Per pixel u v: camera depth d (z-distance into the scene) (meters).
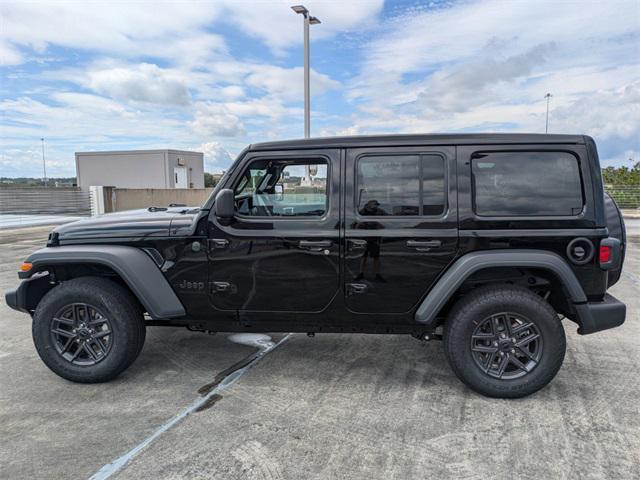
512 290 3.43
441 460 2.72
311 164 3.57
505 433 3.00
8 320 5.57
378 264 3.50
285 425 3.12
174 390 3.66
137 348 3.79
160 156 33.06
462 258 3.41
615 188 24.73
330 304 3.62
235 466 2.67
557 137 3.39
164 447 2.87
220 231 3.63
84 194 18.33
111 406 3.41
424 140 3.46
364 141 3.51
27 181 22.81
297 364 4.17
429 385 3.73
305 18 14.03
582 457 2.74
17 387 3.74
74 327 3.76
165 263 3.71
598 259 3.36
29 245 11.84
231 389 3.67
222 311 3.74
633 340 4.72
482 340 3.48
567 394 3.54
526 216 3.38
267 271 3.62
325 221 3.52
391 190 3.49
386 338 4.86
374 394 3.57
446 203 3.43
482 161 3.43
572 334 4.93
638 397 3.49
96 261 3.65
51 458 2.77
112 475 2.60
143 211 4.71
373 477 2.57
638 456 2.74
